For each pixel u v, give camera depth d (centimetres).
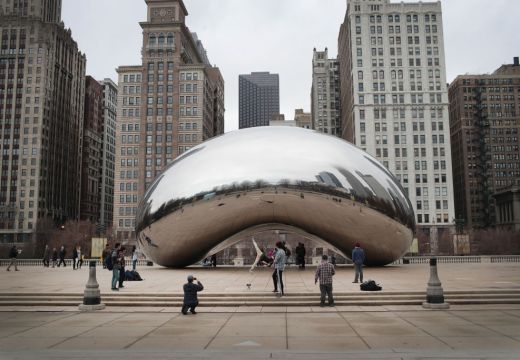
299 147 2316
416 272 2281
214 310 1268
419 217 11088
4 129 12256
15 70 12462
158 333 962
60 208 13212
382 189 2286
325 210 2253
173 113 11938
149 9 12575
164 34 12206
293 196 2208
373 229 2312
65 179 13662
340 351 786
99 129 16575
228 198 2227
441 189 11144
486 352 770
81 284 1780
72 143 14200
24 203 11938
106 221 16862
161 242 2475
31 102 12331
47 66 12638
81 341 888
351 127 12056
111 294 1420
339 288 1527
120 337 923
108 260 2395
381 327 1009
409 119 11375
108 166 17188
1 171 12100
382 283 1678
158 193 2400
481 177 13275
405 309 1260
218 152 2370
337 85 16262
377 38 11619
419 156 11281
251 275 2127
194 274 2205
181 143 11875
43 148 12350
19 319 1155
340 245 2530
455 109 14950
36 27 12606
